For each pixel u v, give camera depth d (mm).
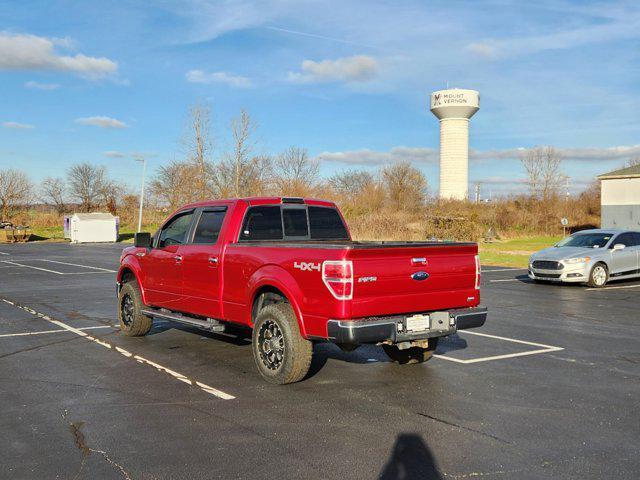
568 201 48156
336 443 4777
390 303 6086
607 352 8164
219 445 4727
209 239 7730
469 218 35344
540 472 4215
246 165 39594
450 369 7219
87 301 13406
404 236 32625
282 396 6078
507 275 19766
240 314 7105
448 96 79250
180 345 8656
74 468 4273
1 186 66125
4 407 5691
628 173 36312
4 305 12773
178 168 44094
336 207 8477
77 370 7141
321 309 5969
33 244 46469
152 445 4723
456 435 4953
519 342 8852
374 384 6555
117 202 70062
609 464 4359
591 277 16031
